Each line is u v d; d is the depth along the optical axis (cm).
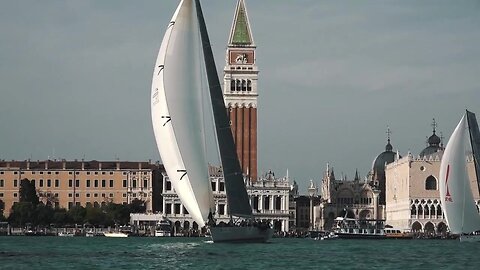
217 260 17625
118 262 17350
